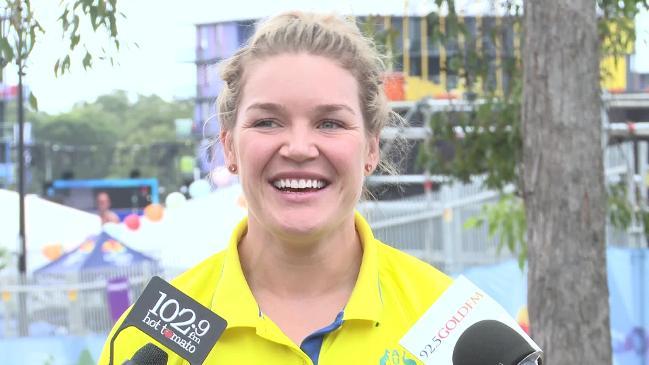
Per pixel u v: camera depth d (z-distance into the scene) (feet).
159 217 39.55
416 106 22.04
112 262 39.42
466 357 6.41
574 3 12.52
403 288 7.26
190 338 6.23
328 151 6.59
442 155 20.45
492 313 6.62
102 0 12.17
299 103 6.57
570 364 12.60
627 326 27.71
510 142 17.53
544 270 12.69
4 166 78.79
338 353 6.77
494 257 31.50
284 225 6.57
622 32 18.28
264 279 7.07
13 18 12.12
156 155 90.38
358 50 6.94
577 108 12.55
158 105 144.77
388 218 32.07
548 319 12.70
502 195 20.08
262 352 6.72
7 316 32.83
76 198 76.69
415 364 6.84
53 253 41.34
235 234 7.31
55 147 86.99
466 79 18.60
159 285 6.38
